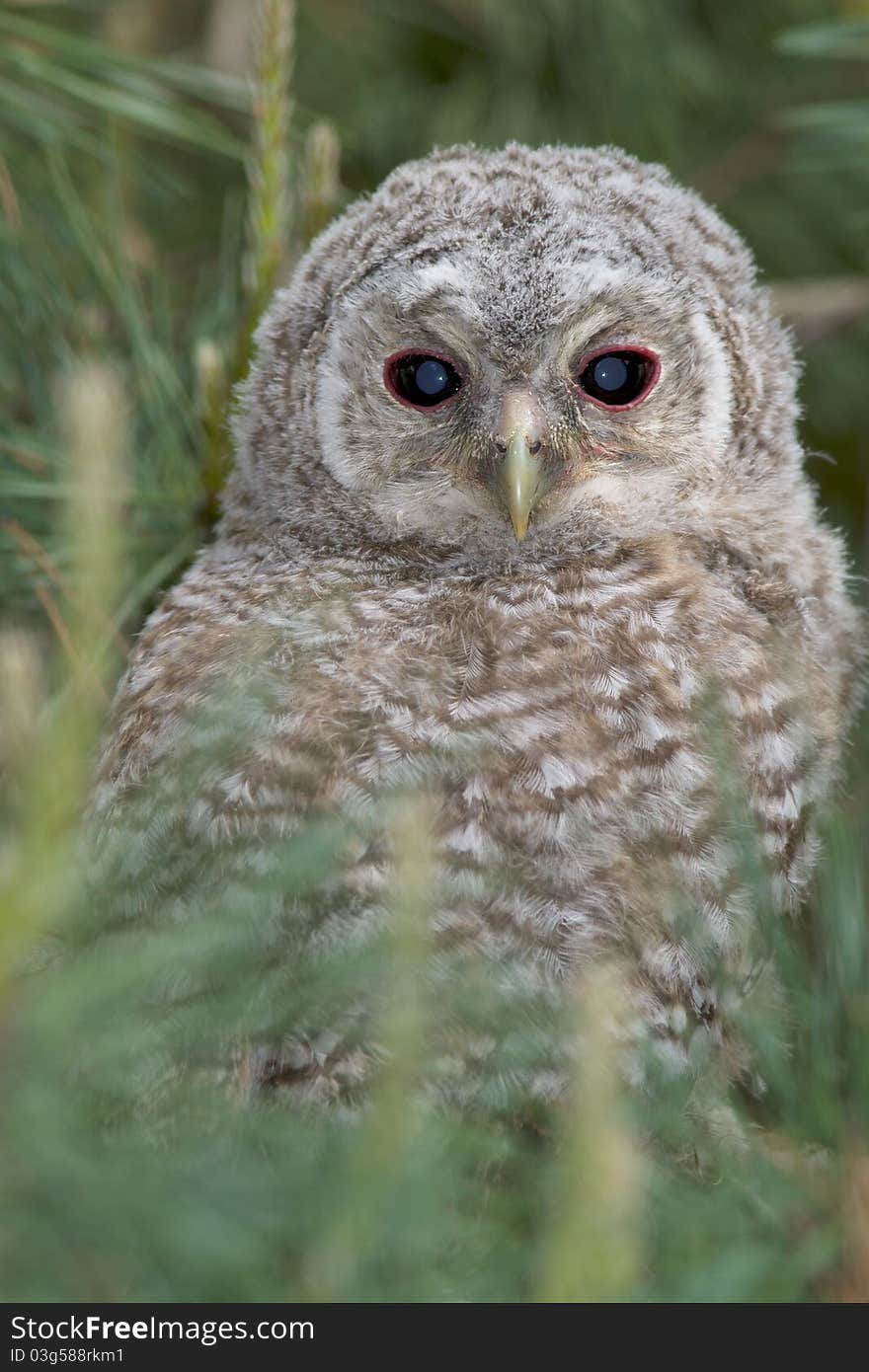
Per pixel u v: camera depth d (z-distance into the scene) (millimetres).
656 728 1405
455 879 1381
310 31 1627
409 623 1422
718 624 1431
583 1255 1090
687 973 1388
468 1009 1351
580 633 1421
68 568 1464
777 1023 1377
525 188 1474
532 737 1397
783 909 1421
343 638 1415
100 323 1502
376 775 1388
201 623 1441
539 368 1461
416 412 1467
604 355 1464
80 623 1096
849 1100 1342
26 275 1493
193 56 1613
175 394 1495
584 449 1464
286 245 1502
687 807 1397
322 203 1497
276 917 1363
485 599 1432
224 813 1382
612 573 1442
